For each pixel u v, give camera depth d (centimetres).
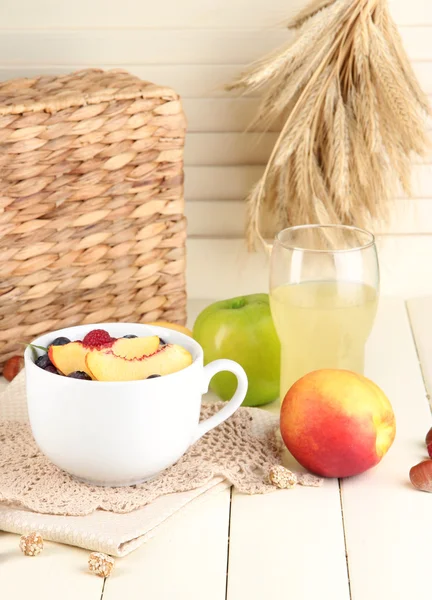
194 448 86
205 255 116
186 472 82
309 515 79
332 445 81
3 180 92
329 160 102
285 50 99
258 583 73
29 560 75
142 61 110
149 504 79
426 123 109
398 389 97
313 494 82
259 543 77
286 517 79
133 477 80
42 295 97
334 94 101
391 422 83
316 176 103
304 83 103
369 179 102
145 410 78
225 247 115
